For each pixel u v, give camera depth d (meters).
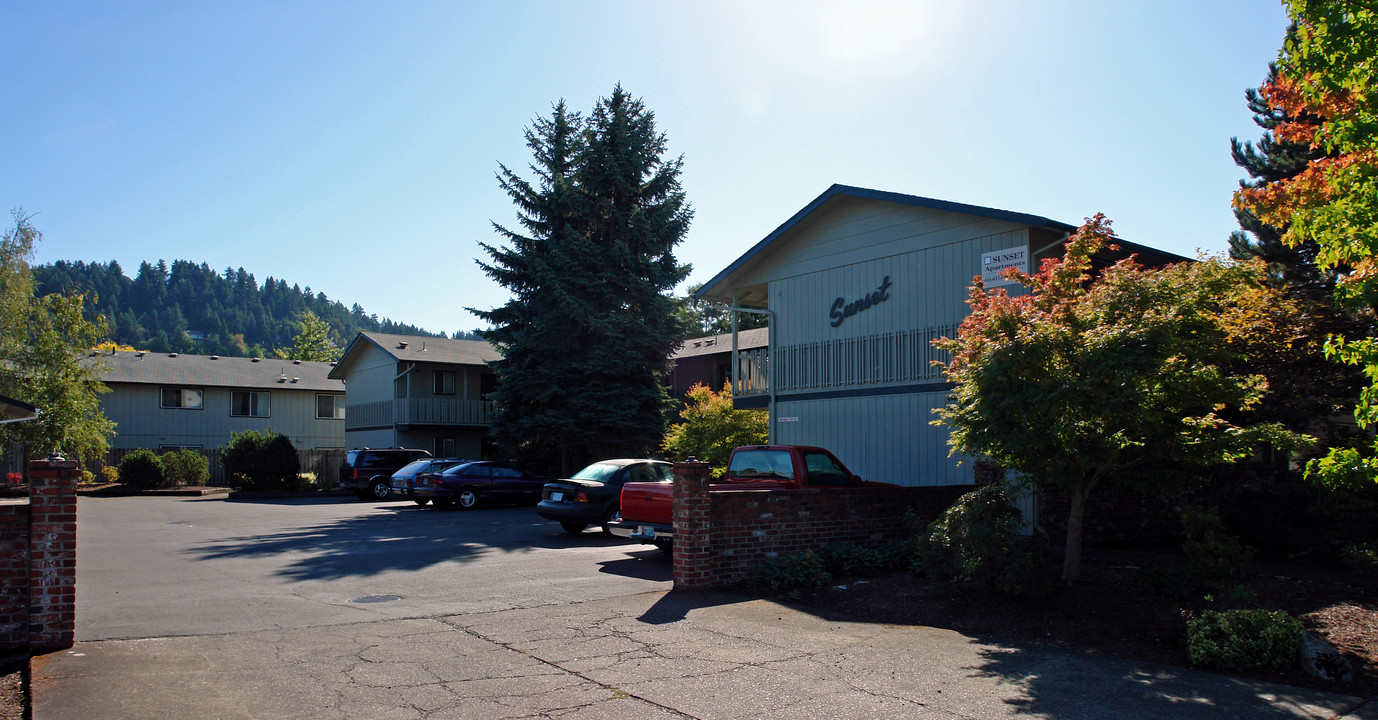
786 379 20.38
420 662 7.21
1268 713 5.83
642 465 17.50
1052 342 9.01
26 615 7.51
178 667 6.99
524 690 6.42
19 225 33.53
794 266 20.48
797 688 6.47
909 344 17.61
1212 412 9.08
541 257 29.16
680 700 6.19
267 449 32.72
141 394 44.19
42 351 32.94
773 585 10.41
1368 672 6.73
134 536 17.17
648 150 30.72
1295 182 8.58
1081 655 7.41
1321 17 7.73
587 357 28.39
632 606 9.60
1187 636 7.52
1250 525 12.36
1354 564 10.49
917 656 7.41
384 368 41.50
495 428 30.09
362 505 27.16
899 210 18.03
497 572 12.22
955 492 13.16
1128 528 14.05
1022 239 15.66
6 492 31.52
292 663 7.15
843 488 12.55
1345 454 7.08
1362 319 11.47
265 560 13.52
